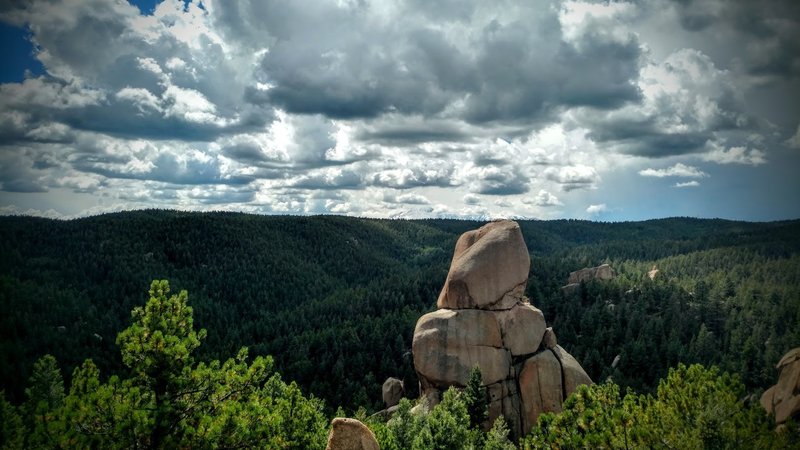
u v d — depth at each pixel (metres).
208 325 172.38
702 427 26.42
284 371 125.06
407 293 180.88
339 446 23.89
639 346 103.88
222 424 21.94
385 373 118.69
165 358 22.06
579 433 32.44
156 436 21.14
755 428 26.19
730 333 129.00
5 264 187.75
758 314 134.25
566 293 147.38
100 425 20.67
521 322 53.69
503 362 52.16
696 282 161.25
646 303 135.88
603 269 160.50
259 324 169.50
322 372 123.00
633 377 102.19
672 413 29.84
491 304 53.97
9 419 26.28
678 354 106.75
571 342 117.25
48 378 48.78
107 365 138.00
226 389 23.97
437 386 53.12
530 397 51.47
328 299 193.12
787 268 165.50
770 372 104.31
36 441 19.70
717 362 110.81
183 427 21.64
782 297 139.00
